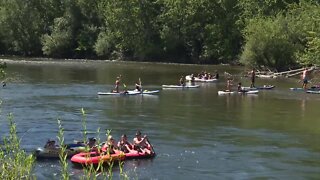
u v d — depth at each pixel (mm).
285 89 53125
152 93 47688
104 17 101000
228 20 91188
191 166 21719
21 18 104125
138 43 96438
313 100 44594
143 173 20453
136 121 32469
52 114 34250
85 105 38938
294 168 21719
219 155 23719
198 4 93562
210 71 75125
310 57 62906
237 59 89500
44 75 63156
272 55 75250
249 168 21594
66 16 103625
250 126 31422
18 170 8141
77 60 96500
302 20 74438
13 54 107500
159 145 25578
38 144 25062
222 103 41906
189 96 46281
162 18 95625
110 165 8539
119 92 46000
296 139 27719
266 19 80250
